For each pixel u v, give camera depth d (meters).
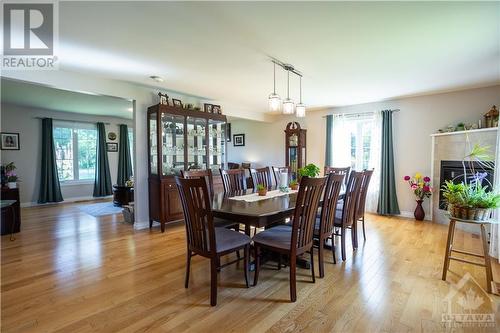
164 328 1.71
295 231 2.02
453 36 2.29
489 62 2.92
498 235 2.67
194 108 4.36
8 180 3.88
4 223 3.72
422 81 3.65
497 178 2.75
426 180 4.34
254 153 7.04
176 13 1.93
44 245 3.27
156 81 3.68
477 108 4.04
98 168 6.93
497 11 1.89
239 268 2.63
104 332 1.66
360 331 1.68
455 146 4.03
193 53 2.68
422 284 2.27
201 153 4.54
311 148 5.96
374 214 4.91
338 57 2.77
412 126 4.65
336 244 3.24
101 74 3.38
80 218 4.71
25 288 2.21
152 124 4.01
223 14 1.94
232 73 3.30
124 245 3.27
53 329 1.69
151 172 4.08
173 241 3.42
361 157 5.27
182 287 2.23
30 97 4.83
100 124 6.93
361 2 1.79
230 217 2.19
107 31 2.21
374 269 2.57
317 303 1.99
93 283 2.30
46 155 6.06
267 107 5.61
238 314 1.86
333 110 5.60
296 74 3.35
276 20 2.03
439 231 3.84
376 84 3.82
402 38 2.33
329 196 2.48
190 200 2.02
